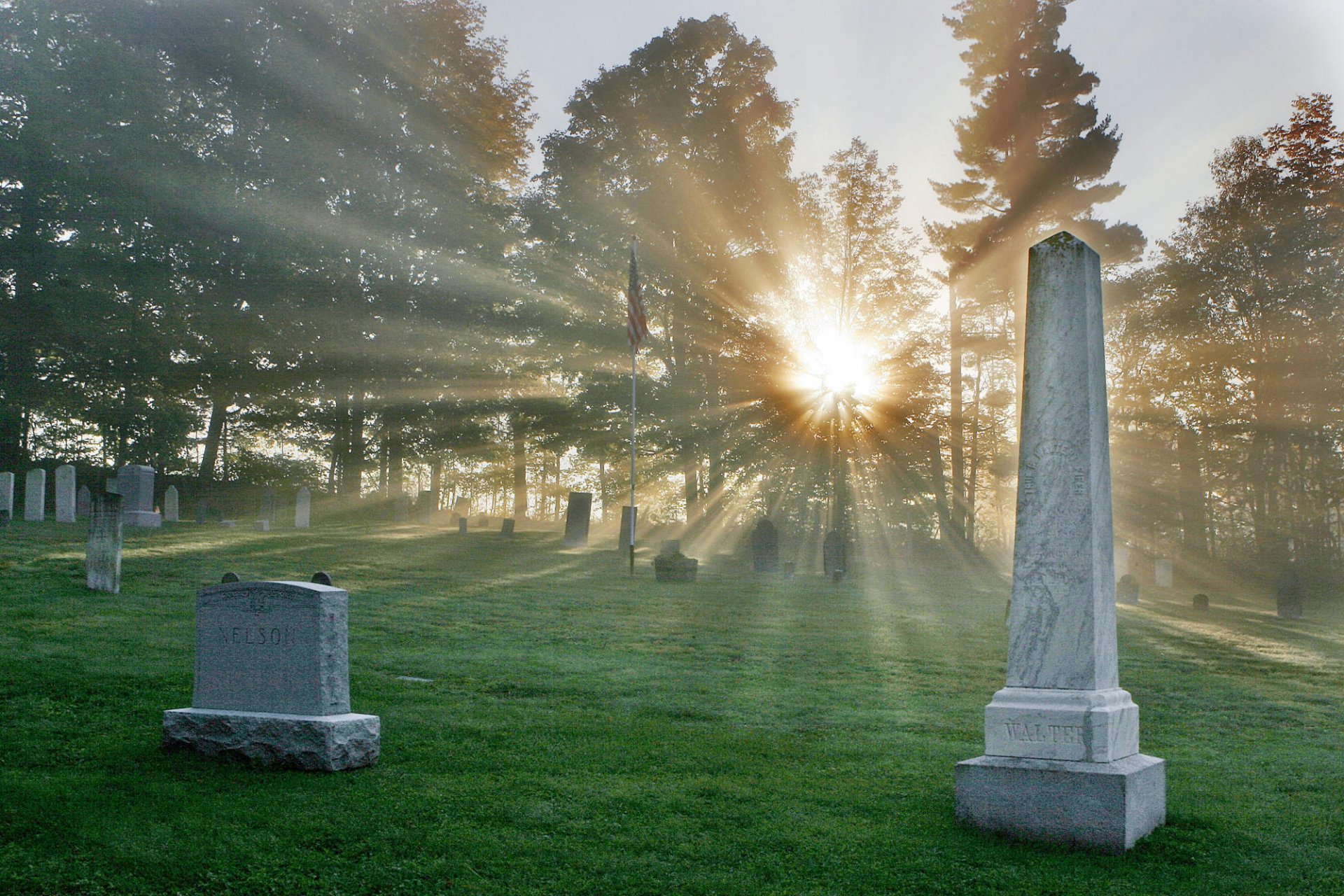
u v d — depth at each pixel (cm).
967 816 735
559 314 4959
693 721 1162
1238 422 4997
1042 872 651
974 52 4775
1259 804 848
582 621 1953
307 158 4662
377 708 1134
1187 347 5084
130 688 1136
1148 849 694
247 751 869
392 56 4928
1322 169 4834
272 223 4522
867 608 2469
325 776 838
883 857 677
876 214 5291
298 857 654
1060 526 746
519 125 5531
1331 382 4756
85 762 860
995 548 5225
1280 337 4906
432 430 5219
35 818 705
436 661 1459
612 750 978
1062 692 724
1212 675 1706
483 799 790
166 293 4466
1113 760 716
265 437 5872
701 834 724
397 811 749
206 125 4688
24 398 4419
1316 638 2400
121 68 4269
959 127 4791
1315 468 4925
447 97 5172
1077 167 4519
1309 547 4900
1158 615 2848
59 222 4353
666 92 5038
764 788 854
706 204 4947
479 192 5312
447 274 4953
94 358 4478
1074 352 766
